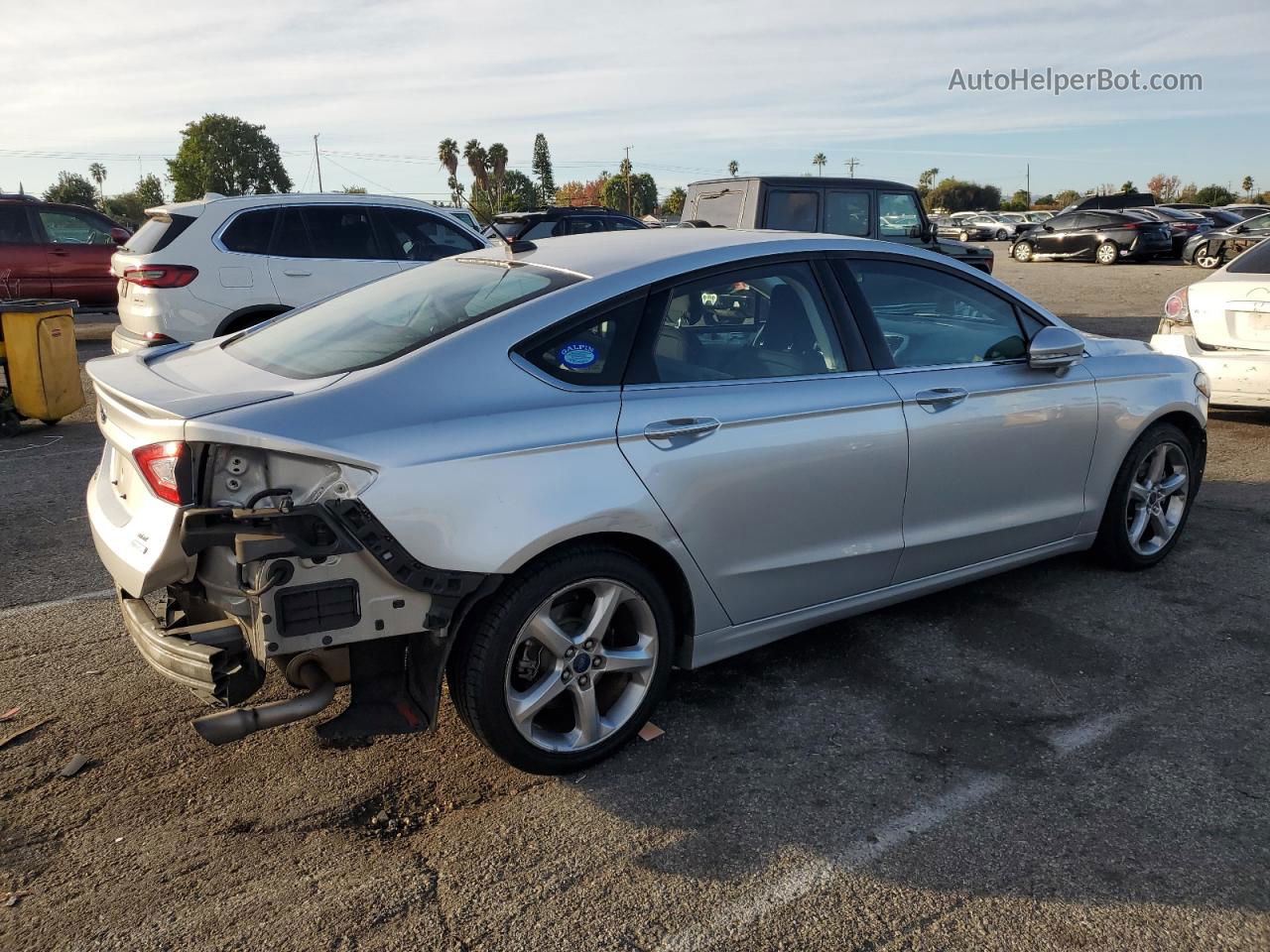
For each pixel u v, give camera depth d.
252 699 3.52
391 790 3.02
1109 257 27.12
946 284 4.00
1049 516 4.25
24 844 2.75
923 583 3.92
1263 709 3.47
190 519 2.46
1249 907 2.51
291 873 2.65
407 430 2.68
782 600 3.50
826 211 10.45
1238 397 7.02
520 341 2.97
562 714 3.27
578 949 2.38
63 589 4.54
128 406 2.78
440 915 2.49
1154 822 2.85
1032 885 2.60
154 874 2.64
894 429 3.59
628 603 3.11
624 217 16.20
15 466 6.76
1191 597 4.43
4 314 7.57
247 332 3.68
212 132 92.81
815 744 3.28
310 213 8.51
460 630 2.86
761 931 2.44
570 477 2.87
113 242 13.34
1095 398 4.29
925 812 2.91
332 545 2.53
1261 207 36.84
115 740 3.28
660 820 2.87
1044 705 3.51
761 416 3.28
